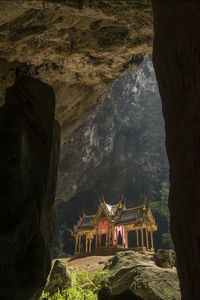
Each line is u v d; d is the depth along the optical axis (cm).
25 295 143
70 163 3136
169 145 193
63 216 3916
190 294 154
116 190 3925
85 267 1304
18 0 687
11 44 897
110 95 2989
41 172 212
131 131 4022
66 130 1703
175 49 175
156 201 3756
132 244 3631
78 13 771
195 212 147
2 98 1178
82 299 637
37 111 234
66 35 892
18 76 246
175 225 177
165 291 506
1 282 132
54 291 758
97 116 2892
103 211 2227
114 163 3875
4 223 144
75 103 1457
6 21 778
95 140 3325
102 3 735
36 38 898
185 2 155
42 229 199
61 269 813
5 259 139
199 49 146
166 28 187
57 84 1245
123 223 2039
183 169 166
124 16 795
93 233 2403
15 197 157
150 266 613
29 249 163
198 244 144
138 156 3950
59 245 3572
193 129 154
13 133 184
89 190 3978
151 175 3900
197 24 145
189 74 159
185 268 162
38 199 189
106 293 389
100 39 933
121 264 875
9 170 163
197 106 150
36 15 775
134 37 927
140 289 521
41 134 231
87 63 1095
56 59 1046
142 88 3875
